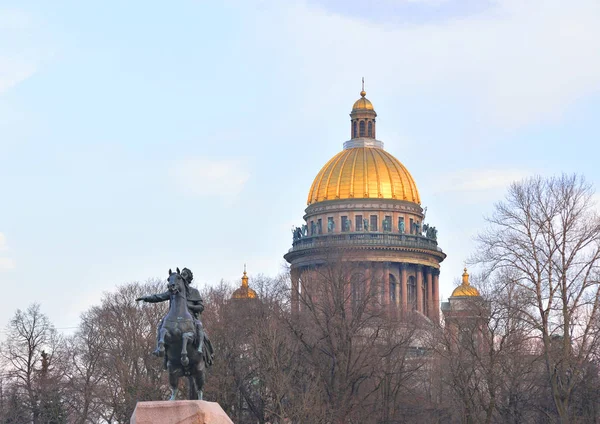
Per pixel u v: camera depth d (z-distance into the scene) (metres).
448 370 193.88
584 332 164.75
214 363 183.38
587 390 167.50
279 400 171.00
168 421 65.69
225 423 67.06
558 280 163.00
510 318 166.88
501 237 167.75
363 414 184.00
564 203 165.25
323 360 189.88
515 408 174.12
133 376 197.00
